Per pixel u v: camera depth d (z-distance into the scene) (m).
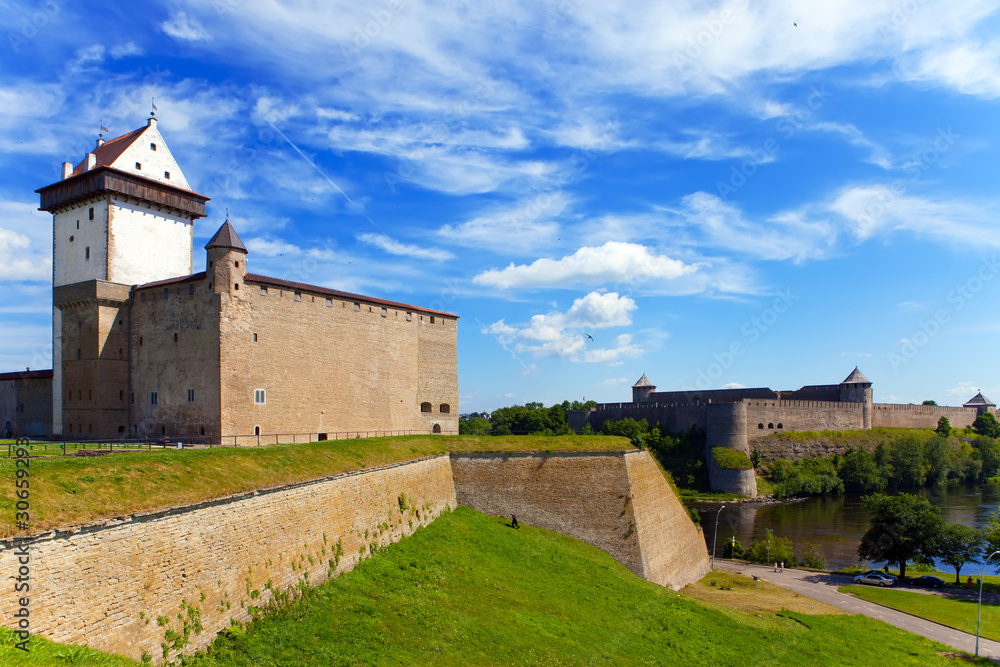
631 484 42.16
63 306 42.75
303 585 23.73
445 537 34.56
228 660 18.30
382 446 36.41
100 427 40.53
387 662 19.98
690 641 29.09
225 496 20.83
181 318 39.12
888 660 31.36
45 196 45.50
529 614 27.19
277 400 39.91
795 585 48.09
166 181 46.19
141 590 16.89
